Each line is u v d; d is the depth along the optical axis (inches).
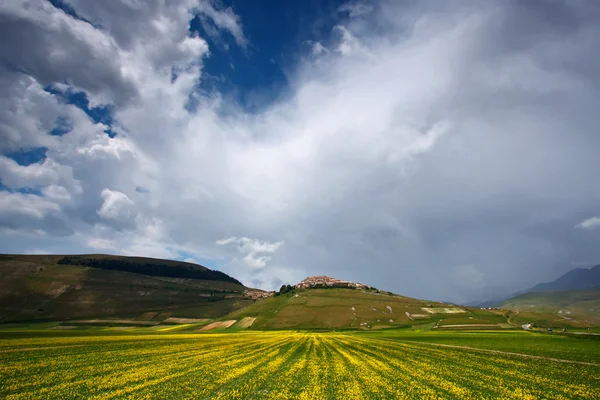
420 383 1282.0
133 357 1791.3
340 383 1248.8
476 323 7524.6
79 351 1964.8
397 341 3481.8
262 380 1258.6
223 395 1035.9
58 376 1251.8
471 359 2022.6
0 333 3117.6
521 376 1470.2
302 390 1125.7
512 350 2568.9
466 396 1095.6
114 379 1211.2
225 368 1497.3
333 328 7347.4
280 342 3139.8
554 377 1461.6
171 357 1831.9
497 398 1081.4
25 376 1238.9
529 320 7800.2
